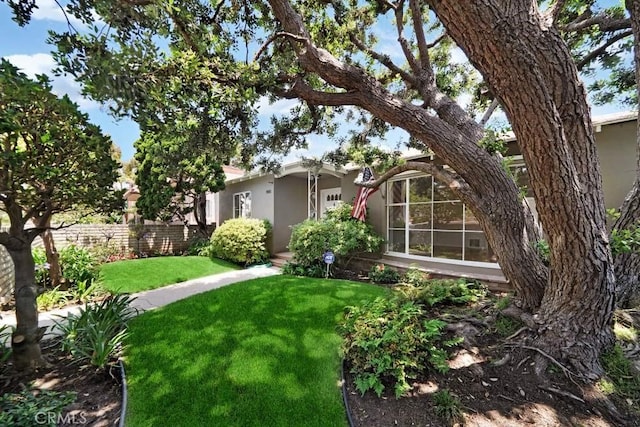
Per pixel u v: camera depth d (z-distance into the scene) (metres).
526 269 3.62
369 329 3.56
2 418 2.39
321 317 4.56
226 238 10.66
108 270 8.52
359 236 8.16
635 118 4.89
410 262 7.96
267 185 11.87
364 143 6.72
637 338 3.40
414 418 2.70
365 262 8.80
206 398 2.93
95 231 10.94
